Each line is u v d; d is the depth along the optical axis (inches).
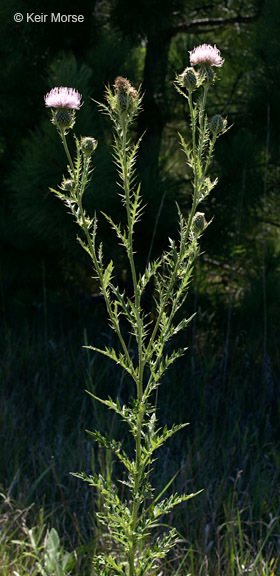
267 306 166.6
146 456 64.7
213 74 65.4
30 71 173.0
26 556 97.3
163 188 151.9
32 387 160.1
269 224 192.1
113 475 119.6
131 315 64.4
